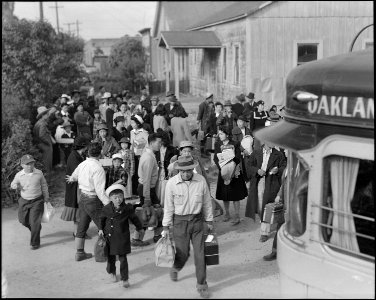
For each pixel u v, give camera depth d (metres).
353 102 3.79
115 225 5.81
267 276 6.20
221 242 7.51
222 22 20.48
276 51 19.36
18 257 6.93
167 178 7.36
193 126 16.91
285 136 4.31
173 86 28.56
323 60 4.31
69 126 12.48
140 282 6.07
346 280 3.96
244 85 19.73
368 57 4.02
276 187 7.00
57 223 8.59
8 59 17.50
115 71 30.03
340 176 4.04
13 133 10.05
